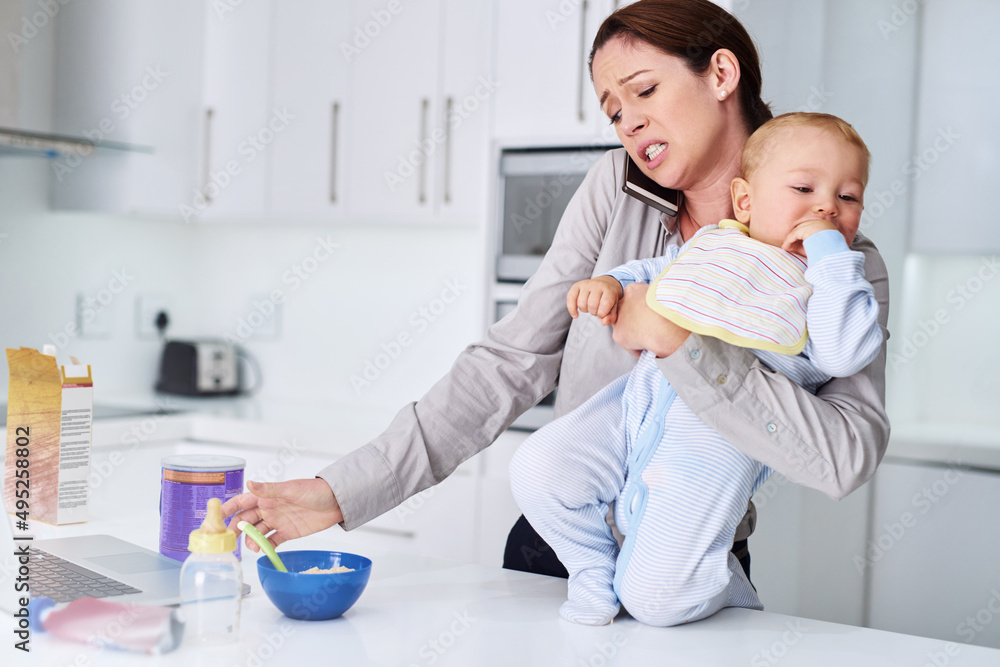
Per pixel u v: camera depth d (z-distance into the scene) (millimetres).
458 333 2855
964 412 2541
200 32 2832
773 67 1829
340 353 3055
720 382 823
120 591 848
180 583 786
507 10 2301
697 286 862
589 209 1147
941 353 2574
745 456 850
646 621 854
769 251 895
